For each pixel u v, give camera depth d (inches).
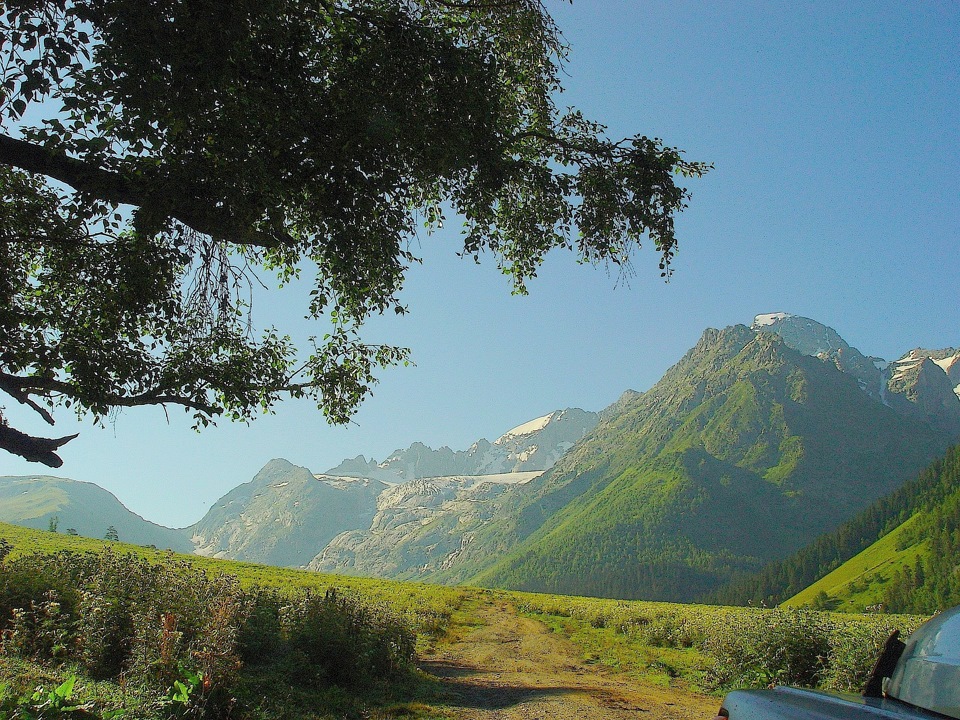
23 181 353.1
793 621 663.1
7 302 343.0
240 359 375.9
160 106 266.7
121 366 341.7
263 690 438.9
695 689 676.1
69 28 261.9
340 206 329.4
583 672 802.8
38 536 2308.1
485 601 2122.3
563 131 390.9
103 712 247.4
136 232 318.3
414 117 310.2
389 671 595.2
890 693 130.8
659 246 365.4
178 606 460.8
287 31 300.8
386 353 416.8
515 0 354.9
